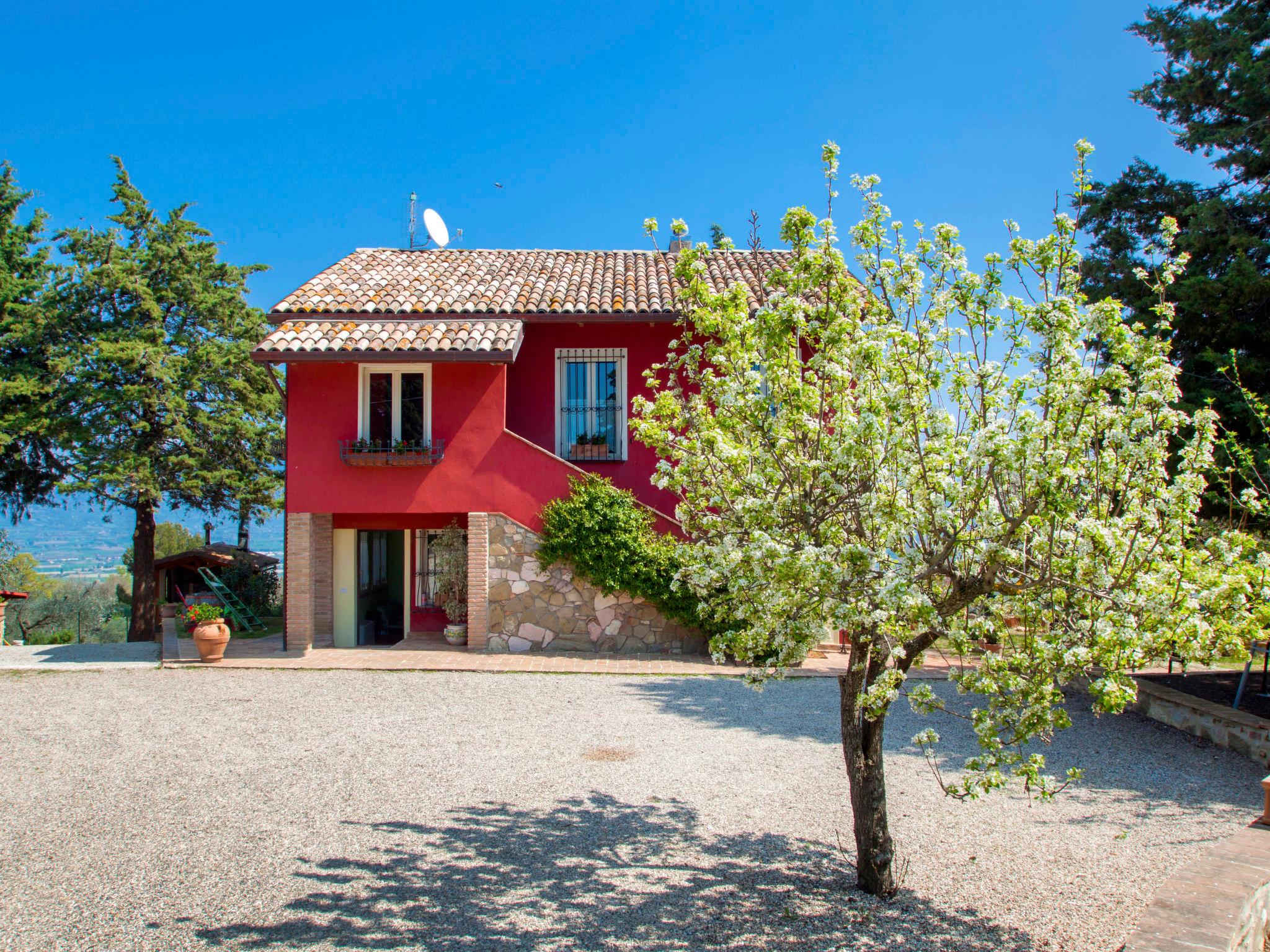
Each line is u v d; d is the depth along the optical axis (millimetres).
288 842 5902
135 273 21125
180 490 21344
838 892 5172
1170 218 4672
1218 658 4215
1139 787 7223
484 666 12047
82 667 12367
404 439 13383
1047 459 3912
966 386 4555
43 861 5555
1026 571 4359
